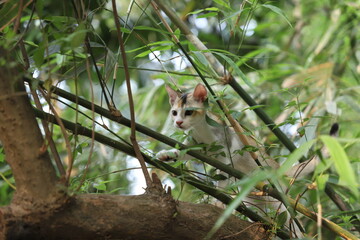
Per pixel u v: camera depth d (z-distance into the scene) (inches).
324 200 208.8
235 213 189.3
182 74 177.5
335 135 190.1
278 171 105.3
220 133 223.8
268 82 263.0
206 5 261.3
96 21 269.0
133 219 118.6
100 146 243.3
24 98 116.0
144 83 316.2
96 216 115.0
